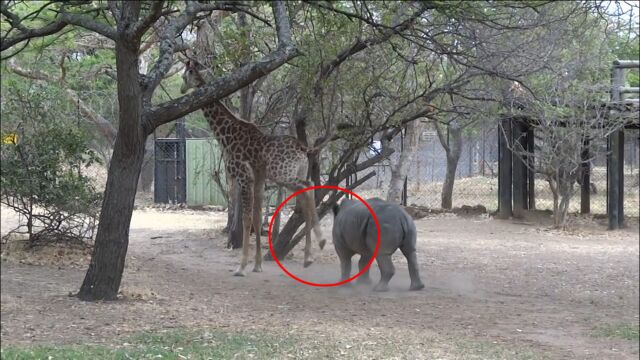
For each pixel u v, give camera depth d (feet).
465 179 105.50
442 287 36.76
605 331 27.86
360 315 29.07
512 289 37.24
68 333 23.65
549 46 43.21
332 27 36.29
